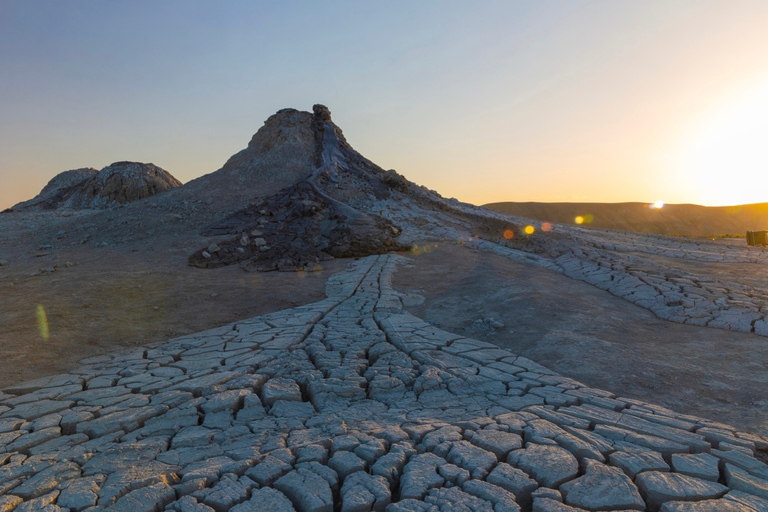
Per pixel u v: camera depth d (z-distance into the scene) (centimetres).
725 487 406
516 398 618
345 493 409
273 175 3053
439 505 386
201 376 717
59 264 1756
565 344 834
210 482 431
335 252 1919
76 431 555
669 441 481
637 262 1603
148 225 2334
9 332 959
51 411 602
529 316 1021
